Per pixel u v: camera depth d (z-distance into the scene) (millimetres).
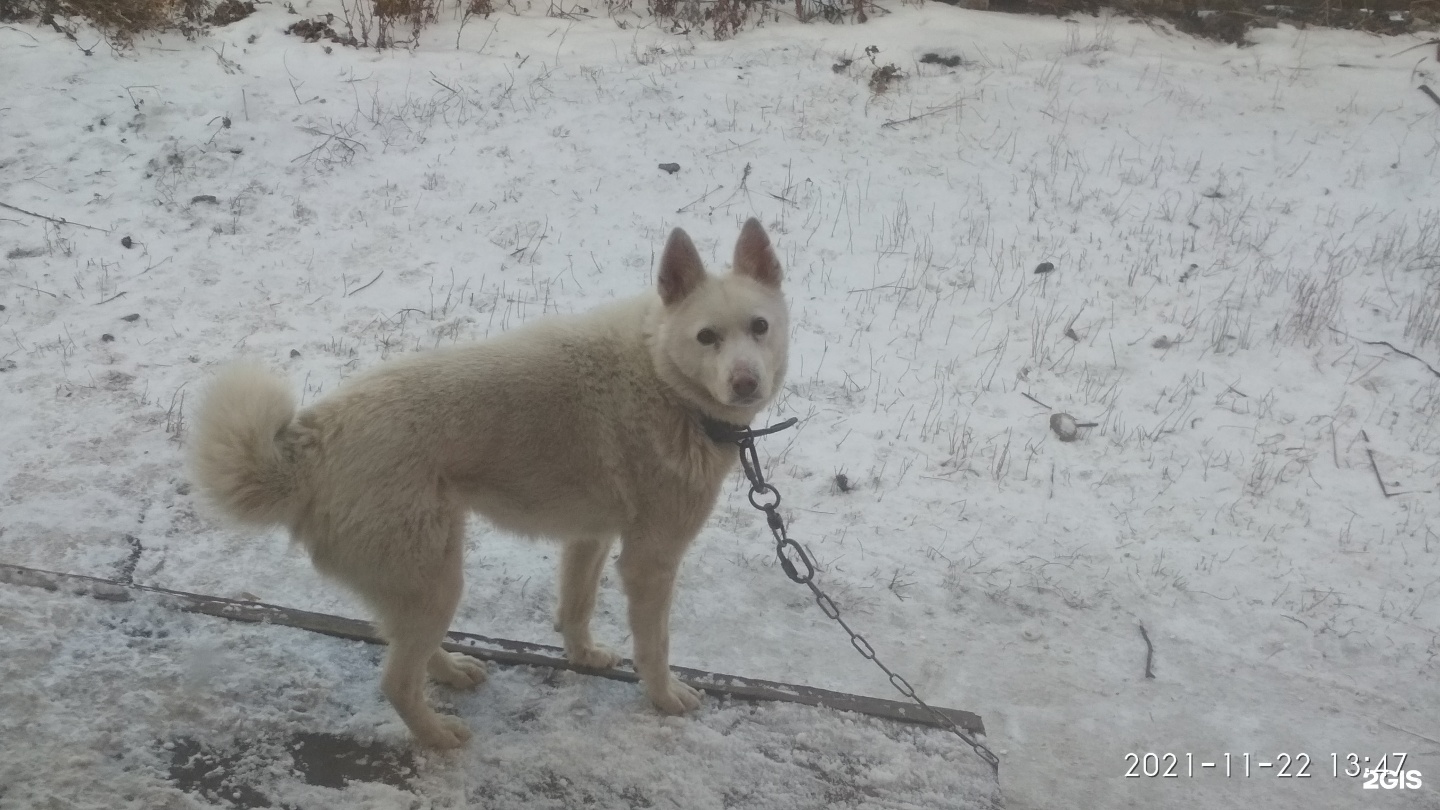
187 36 10156
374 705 3695
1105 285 8086
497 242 8078
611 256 8039
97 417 5668
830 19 11953
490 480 3436
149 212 7957
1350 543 5637
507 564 4941
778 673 4500
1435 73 10953
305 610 4336
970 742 3877
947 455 6180
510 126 9523
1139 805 4082
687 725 3805
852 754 3775
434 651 3434
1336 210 9102
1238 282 8148
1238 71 11094
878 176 9320
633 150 9336
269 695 3658
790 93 10359
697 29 11617
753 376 3416
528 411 3424
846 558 5273
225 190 8312
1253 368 7188
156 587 4168
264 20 10680
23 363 6125
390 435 3209
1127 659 4812
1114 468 6152
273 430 3176
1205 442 6426
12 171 8180
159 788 3215
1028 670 4695
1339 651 4941
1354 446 6434
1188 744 4387
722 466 3701
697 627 4711
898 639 4793
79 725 3391
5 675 3545
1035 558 5391
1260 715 4570
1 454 5258
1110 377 7035
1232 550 5543
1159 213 9000
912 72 10820
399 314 7074
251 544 4797
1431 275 8250
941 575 5215
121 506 4973
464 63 10391
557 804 3410
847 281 7996
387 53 10438
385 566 3217
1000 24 11758
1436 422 6680
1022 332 7512
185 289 7125
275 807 3225
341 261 7672
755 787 3584
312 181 8539
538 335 3602
